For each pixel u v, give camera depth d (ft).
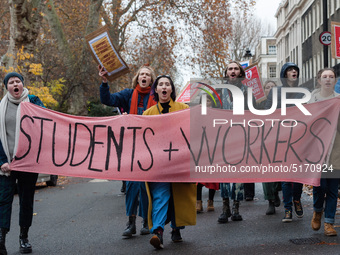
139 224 23.04
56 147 18.61
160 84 18.84
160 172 18.47
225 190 22.04
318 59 133.28
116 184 43.04
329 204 18.25
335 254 15.44
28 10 63.57
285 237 18.29
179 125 18.76
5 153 17.62
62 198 34.17
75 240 19.56
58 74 94.12
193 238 18.97
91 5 99.60
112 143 18.83
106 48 19.95
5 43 104.58
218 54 110.93
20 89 18.35
